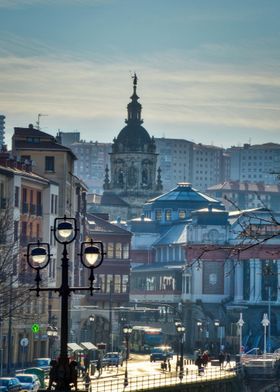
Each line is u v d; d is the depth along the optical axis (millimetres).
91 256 84062
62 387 80438
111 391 171125
